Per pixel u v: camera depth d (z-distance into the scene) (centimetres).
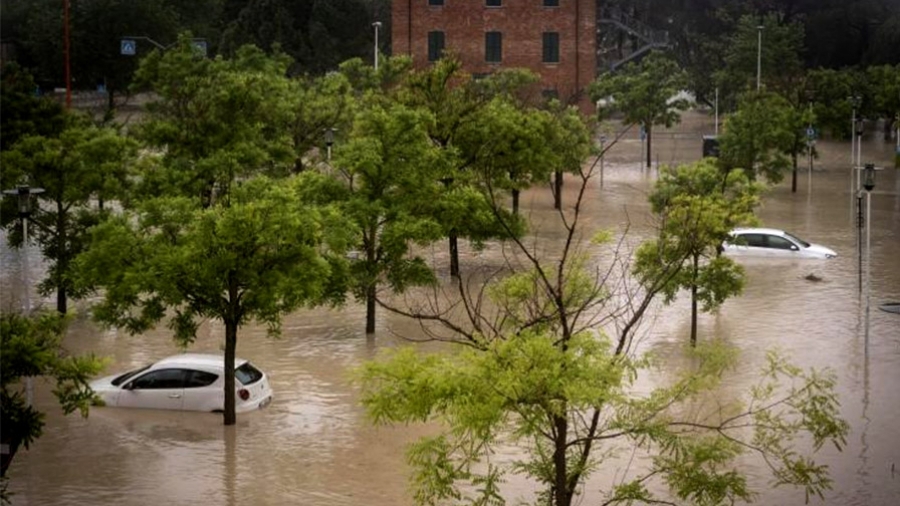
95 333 4159
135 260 3147
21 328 2422
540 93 10606
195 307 3142
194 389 3266
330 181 4134
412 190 4181
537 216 6725
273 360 3825
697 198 3775
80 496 2661
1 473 2350
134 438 3061
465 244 5881
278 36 12075
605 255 5381
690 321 4275
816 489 2452
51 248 4294
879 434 3047
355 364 3753
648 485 2702
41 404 3334
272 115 5522
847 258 5472
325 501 2628
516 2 10644
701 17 13462
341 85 6756
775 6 13288
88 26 11194
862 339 4019
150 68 6041
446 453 1988
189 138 4750
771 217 6644
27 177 4150
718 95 11538
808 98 9800
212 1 13100
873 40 12388
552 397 1873
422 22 10700
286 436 3069
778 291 4797
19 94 6116
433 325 4231
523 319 2358
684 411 3172
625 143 10675
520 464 2073
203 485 2733
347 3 12606
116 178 4481
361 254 5081
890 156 9844
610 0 13588
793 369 2116
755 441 2275
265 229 3055
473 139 5138
